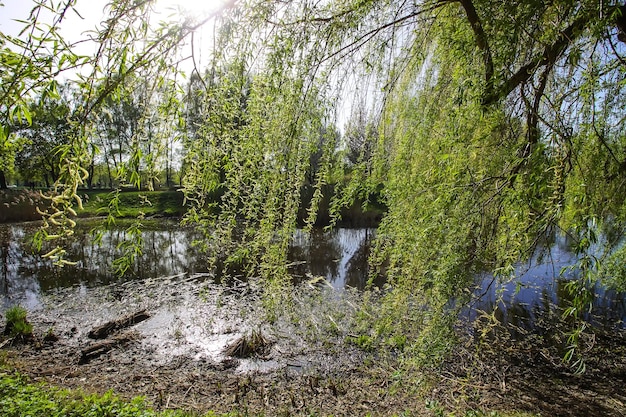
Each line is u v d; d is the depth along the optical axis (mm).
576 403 4504
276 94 2283
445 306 2262
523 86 1869
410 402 4383
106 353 5789
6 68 1220
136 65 1533
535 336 6027
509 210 1871
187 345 6031
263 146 2348
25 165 15625
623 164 2283
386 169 3031
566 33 1820
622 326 6375
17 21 1215
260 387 4895
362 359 5414
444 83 2744
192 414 4242
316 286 8609
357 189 2861
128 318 6863
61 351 5848
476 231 2078
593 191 2033
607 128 2447
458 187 2045
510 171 1890
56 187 1350
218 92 1986
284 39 2219
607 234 3100
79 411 3822
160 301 7891
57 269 10320
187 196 2148
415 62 2646
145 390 4832
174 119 1778
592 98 1803
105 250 12227
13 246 12867
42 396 4066
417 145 2832
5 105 1213
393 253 2939
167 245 13367
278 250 2645
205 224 2258
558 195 1553
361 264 10258
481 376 4797
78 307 7648
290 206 2586
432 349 2307
